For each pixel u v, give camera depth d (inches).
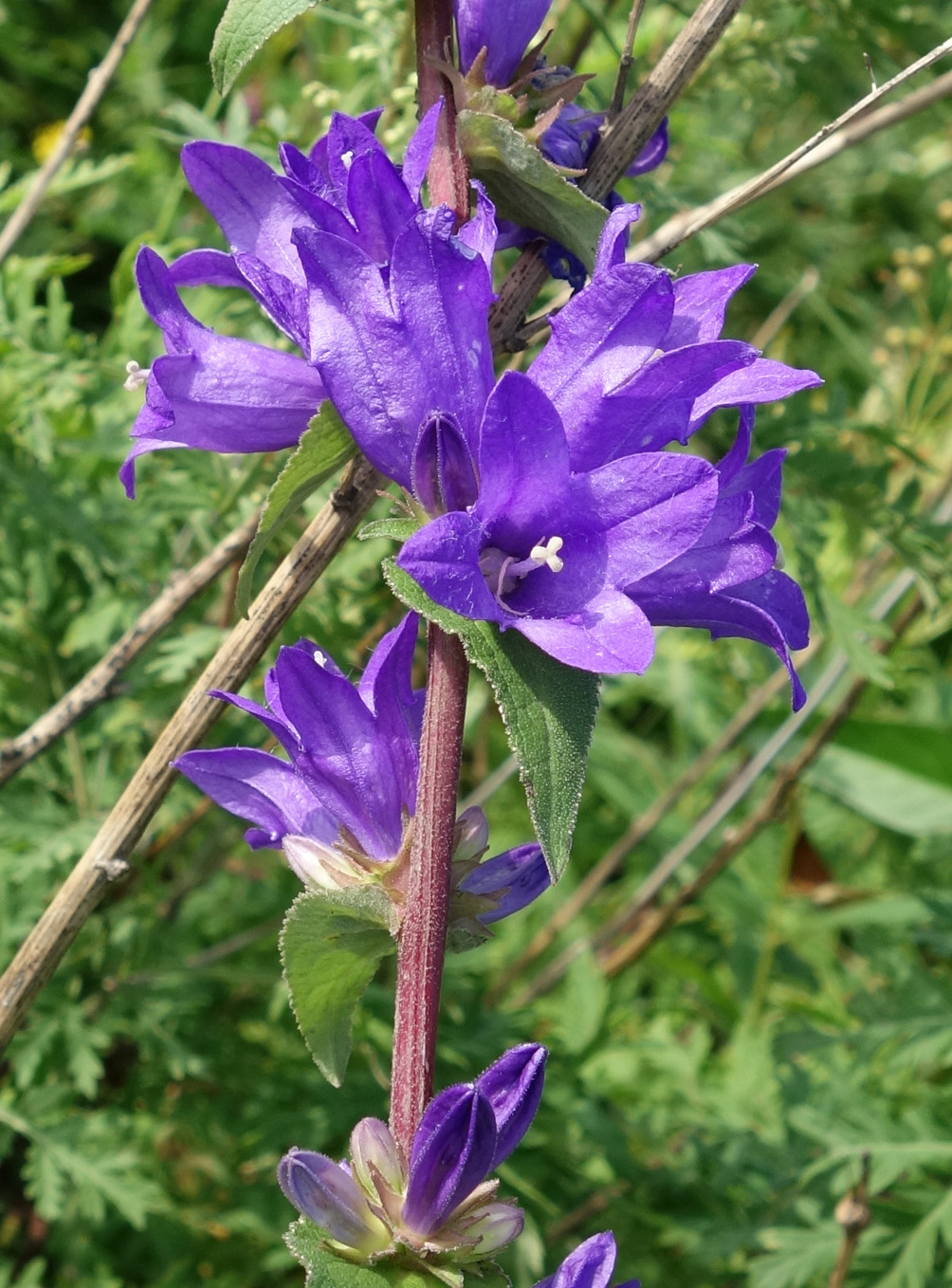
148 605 15.3
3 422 14.8
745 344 7.6
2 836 14.6
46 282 24.3
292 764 9.0
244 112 15.1
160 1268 16.6
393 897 8.3
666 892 21.1
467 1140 7.6
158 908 16.0
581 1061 16.3
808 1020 18.9
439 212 7.7
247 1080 16.3
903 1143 14.9
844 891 20.4
